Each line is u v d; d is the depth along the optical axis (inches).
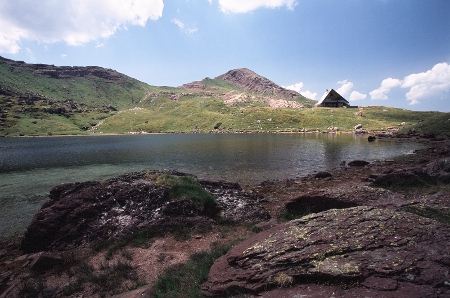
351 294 202.1
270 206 738.8
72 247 485.1
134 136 4854.8
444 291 188.1
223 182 742.5
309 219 333.7
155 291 299.0
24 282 377.1
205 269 331.6
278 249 282.5
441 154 1497.3
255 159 1690.5
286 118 5216.5
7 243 551.2
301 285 234.4
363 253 242.4
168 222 541.0
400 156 1616.6
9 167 1583.4
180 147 2556.6
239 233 506.9
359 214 313.0
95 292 336.2
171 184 634.8
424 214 379.9
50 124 5989.2
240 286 257.9
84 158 1929.1
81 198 561.6
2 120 5615.2
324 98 6284.5
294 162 1558.8
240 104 7687.0
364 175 1095.6
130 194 593.3
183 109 7313.0
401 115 4758.9
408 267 214.4
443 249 229.6
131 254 442.3
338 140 2913.4
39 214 518.9
